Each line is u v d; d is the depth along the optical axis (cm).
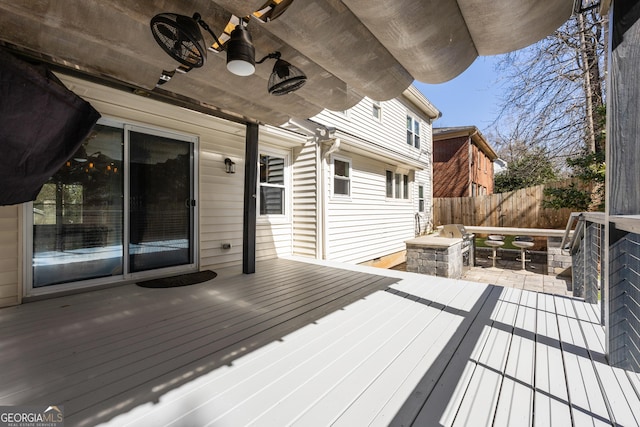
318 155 559
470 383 159
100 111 335
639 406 141
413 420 131
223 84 247
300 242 591
